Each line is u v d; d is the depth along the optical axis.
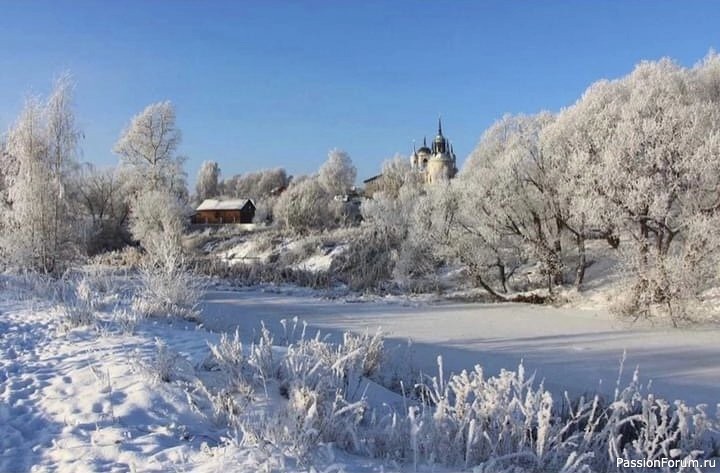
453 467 4.77
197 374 7.01
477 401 5.40
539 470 4.75
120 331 10.09
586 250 27.55
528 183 25.95
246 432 4.99
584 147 23.23
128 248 42.12
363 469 4.56
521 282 27.67
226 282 32.12
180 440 5.21
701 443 5.93
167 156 53.88
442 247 26.31
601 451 5.35
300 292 28.88
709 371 12.47
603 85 27.03
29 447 5.08
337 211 57.88
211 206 74.31
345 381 6.86
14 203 23.14
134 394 6.34
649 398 5.34
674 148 19.81
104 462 4.67
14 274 19.61
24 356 8.54
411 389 8.43
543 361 13.39
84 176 48.69
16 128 23.75
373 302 25.56
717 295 19.75
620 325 18.83
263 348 7.01
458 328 18.50
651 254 19.62
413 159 118.12
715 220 18.38
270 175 107.12
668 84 24.22
